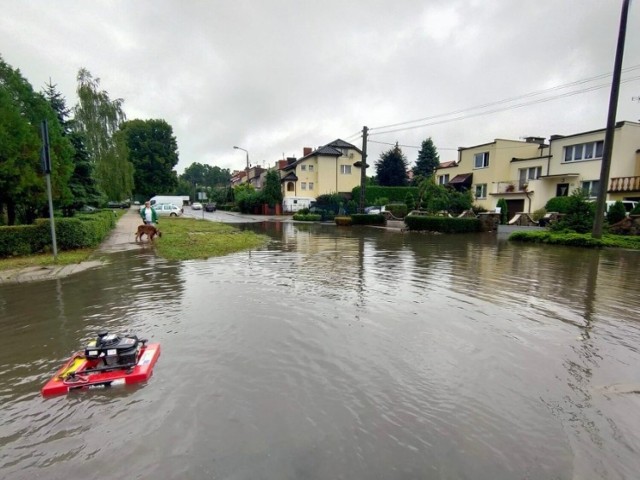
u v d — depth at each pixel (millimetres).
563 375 3865
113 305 6219
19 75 13977
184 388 3520
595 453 2693
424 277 8672
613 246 14430
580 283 8117
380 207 37469
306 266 10055
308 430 2908
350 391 3488
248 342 4609
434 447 2732
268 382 3633
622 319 5660
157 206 40625
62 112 19984
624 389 3600
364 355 4273
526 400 3383
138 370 3723
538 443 2795
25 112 13789
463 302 6543
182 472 2453
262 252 12867
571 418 3123
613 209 17922
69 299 6613
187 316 5613
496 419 3092
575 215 17359
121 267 9695
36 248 11391
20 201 13039
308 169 48000
